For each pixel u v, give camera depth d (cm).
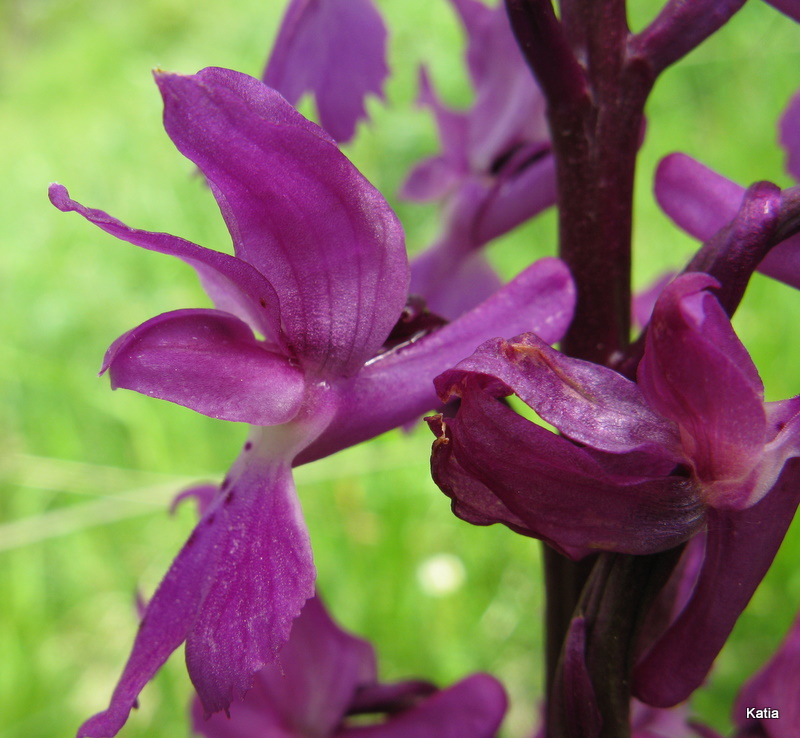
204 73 6
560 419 6
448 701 8
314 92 9
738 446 6
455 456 6
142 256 24
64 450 20
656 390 6
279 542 6
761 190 6
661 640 6
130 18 41
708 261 6
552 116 7
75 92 37
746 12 23
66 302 24
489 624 16
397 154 27
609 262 7
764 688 8
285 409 6
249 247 6
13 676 16
